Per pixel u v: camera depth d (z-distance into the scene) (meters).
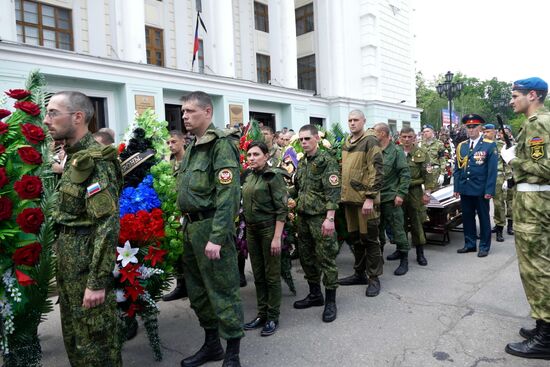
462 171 5.88
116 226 2.28
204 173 2.82
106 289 2.38
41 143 2.61
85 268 2.31
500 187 6.64
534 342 3.01
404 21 24.77
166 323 3.96
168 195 3.36
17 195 2.46
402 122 24.22
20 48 9.45
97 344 2.37
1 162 2.48
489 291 4.37
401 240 5.11
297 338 3.47
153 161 3.46
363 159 4.34
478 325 3.55
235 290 2.91
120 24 12.80
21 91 2.73
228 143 2.81
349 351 3.20
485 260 5.58
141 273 2.98
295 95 18.00
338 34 20.95
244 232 4.46
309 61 22.27
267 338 3.50
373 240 4.39
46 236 2.52
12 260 2.43
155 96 12.50
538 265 3.03
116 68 11.47
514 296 4.20
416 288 4.57
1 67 9.21
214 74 15.53
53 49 9.99
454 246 6.48
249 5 19.69
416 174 5.46
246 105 15.58
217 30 15.53
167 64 16.12
